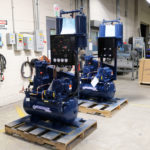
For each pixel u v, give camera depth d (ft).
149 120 11.35
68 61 8.53
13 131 9.45
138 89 19.92
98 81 12.93
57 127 9.16
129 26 37.11
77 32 8.67
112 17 30.27
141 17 43.34
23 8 15.65
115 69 13.78
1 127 10.53
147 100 15.76
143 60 21.95
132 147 8.37
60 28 9.40
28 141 8.98
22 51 15.75
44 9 17.70
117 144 8.63
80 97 14.64
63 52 8.57
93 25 23.89
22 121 10.05
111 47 13.30
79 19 8.59
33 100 9.64
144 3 44.16
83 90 13.82
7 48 14.52
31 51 16.55
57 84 8.89
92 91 13.48
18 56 15.46
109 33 13.87
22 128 9.28
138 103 14.88
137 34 40.24
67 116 8.80
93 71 14.24
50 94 8.88
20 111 13.21
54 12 18.85
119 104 13.24
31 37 15.90
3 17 14.10
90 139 9.07
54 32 19.36
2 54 14.17
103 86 12.98
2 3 13.96
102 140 8.98
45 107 9.12
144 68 21.94
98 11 26.13
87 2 23.59
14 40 14.61
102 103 13.43
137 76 27.12
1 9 13.92
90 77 13.74
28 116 10.68
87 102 13.73
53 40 8.69
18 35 14.87
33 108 9.61
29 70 16.61
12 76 15.11
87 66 14.37
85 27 8.92
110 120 11.37
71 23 9.31
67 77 9.55
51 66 9.98
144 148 8.28
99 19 26.53
